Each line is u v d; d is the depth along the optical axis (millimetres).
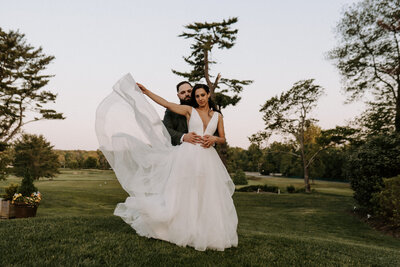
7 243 3023
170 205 3166
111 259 2652
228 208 3406
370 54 21016
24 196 10820
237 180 51656
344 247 5059
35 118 33219
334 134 23875
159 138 3609
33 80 31578
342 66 22141
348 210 16953
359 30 21219
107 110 3602
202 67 22312
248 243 3801
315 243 4820
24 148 51281
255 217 14914
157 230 3244
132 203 3244
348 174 14852
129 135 3523
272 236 4918
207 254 2979
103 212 15273
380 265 3805
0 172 21891
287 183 54719
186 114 3572
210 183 3227
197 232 3092
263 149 40406
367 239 10469
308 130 43594
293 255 3436
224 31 18875
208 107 3650
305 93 35000
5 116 31031
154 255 2795
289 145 46750
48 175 52312
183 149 3357
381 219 12812
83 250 2846
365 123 21016
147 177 3344
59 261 2533
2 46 30203
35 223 4289
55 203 18047
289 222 13828
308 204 21281
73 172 77312
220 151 20766
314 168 53719
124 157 3422
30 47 32219
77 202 19359
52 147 55062
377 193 12008
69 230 3693
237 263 2814
